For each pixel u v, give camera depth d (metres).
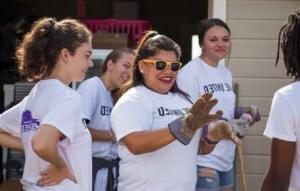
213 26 10.70
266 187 6.49
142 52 7.38
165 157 6.99
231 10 14.25
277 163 6.34
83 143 6.69
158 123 7.11
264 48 14.29
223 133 7.01
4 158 13.87
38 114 6.61
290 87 6.35
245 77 14.33
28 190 6.70
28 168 6.72
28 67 6.82
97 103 10.04
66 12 20.45
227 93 10.73
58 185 6.50
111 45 15.23
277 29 14.26
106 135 9.88
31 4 18.27
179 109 7.30
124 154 7.14
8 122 7.23
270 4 14.20
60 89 6.56
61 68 6.75
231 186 10.76
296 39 6.46
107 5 20.81
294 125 6.25
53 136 6.25
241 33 14.28
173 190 7.04
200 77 10.54
